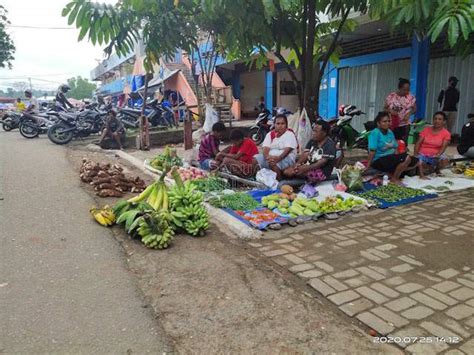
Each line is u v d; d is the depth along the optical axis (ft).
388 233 14.46
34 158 31.07
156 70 68.69
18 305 9.64
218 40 28.25
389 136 21.13
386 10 15.80
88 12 19.62
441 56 36.86
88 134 41.70
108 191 19.48
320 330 8.82
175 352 8.11
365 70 43.65
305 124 22.49
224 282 10.96
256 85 74.43
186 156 31.42
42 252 12.75
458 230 14.64
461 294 10.11
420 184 20.95
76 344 8.25
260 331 8.80
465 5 12.87
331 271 11.50
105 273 11.41
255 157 21.29
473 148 26.40
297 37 23.67
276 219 15.34
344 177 19.29
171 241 13.79
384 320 9.06
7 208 17.28
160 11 21.48
